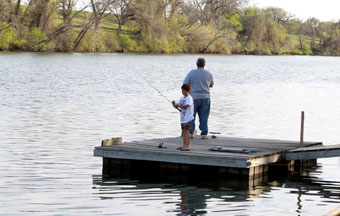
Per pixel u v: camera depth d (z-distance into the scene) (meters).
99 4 73.94
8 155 11.40
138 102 22.47
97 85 30.38
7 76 34.88
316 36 135.12
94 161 11.12
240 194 8.98
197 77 11.98
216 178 10.09
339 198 8.88
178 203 8.33
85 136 14.11
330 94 28.77
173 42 84.62
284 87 33.12
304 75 46.59
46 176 9.73
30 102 21.59
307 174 10.69
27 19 71.44
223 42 90.88
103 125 16.08
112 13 78.56
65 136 14.02
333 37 124.25
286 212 8.02
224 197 8.77
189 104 10.42
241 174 10.09
